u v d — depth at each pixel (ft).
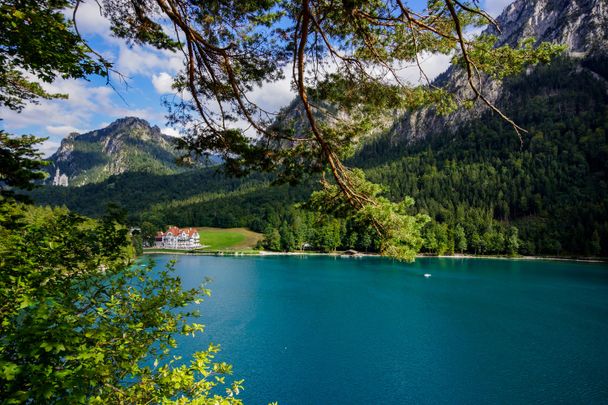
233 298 163.73
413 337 111.24
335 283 205.05
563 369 89.15
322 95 27.78
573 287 196.75
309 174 28.25
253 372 85.81
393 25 23.72
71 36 19.86
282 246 418.51
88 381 14.73
